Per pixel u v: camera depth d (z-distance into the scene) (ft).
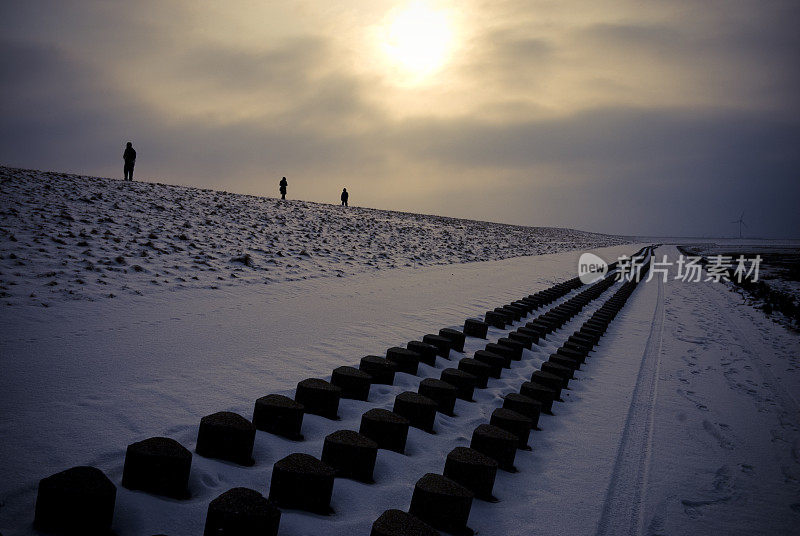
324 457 12.31
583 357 28.76
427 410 15.72
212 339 22.38
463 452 13.14
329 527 10.05
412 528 9.29
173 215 62.49
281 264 48.37
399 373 20.48
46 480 8.60
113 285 30.58
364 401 17.19
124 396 14.97
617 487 14.39
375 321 30.07
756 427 21.02
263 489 11.02
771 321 52.70
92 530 8.45
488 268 72.90
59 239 38.83
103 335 21.08
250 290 35.32
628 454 16.83
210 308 28.53
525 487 13.71
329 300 35.09
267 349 21.80
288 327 26.21
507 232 185.26
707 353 34.86
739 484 15.53
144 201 66.44
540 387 19.89
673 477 15.47
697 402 23.53
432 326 30.42
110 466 10.94
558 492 13.67
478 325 29.73
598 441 17.66
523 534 11.33
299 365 19.94
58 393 14.69
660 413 21.44
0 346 18.28
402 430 13.91
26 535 8.32
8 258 31.78
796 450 18.88
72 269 32.32
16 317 22.09
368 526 10.43
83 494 8.40
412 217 161.79
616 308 49.11
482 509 12.14
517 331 30.07
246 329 24.84
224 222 66.80
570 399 22.17
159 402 14.82
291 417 13.53
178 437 12.72
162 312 26.27
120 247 41.04
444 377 19.49
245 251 51.03
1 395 14.08
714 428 20.33
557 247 157.79
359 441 12.33
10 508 9.07
